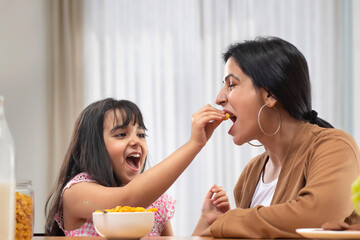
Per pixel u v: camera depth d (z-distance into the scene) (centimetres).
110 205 136
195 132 135
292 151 135
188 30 371
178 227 350
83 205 144
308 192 111
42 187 349
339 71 372
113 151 167
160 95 365
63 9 361
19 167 346
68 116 353
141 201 133
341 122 370
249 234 107
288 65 139
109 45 368
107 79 365
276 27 373
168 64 368
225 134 358
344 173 114
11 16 354
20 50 354
